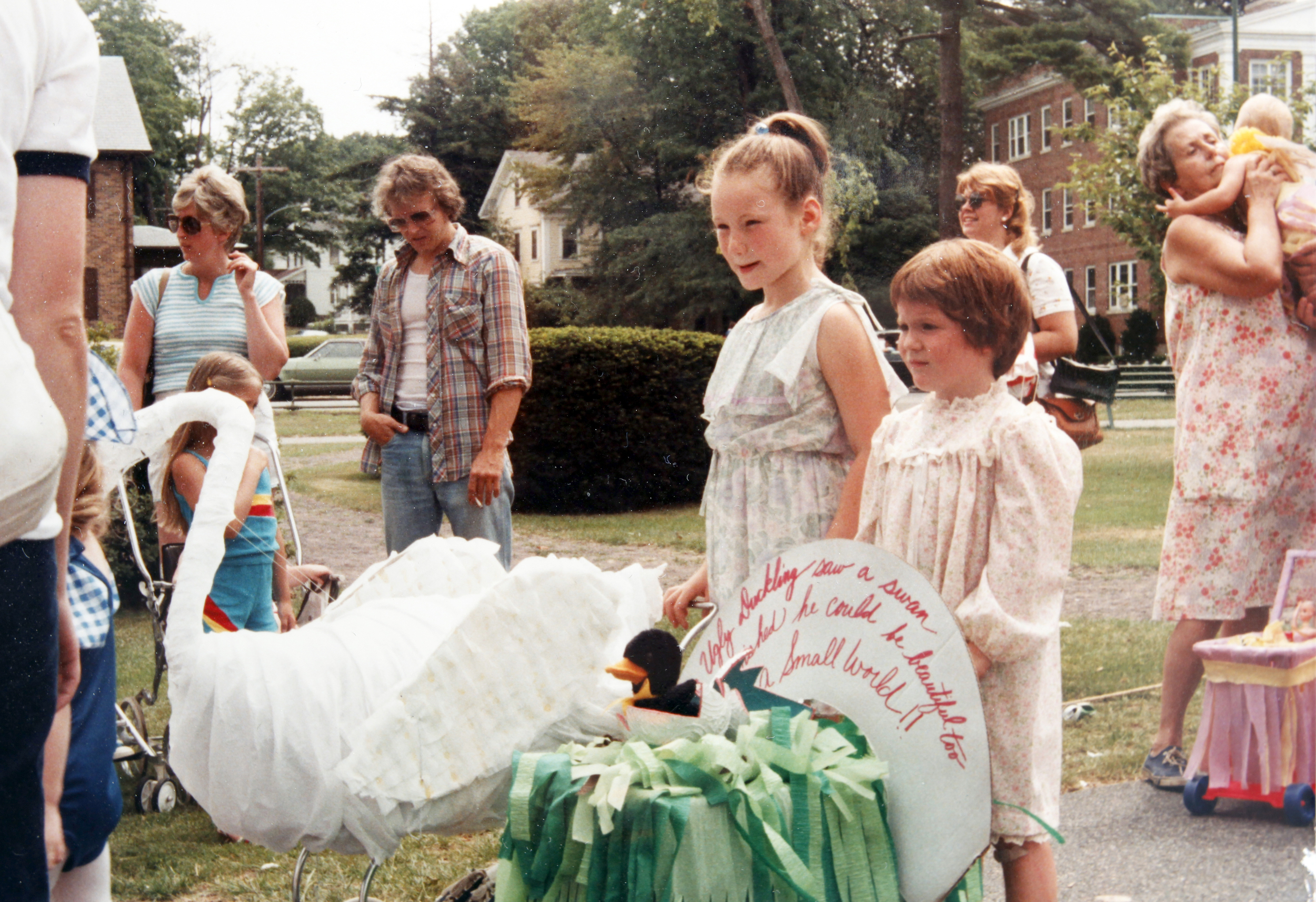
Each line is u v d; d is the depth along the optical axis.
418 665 2.28
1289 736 3.10
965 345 2.17
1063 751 3.78
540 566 2.25
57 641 1.63
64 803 2.13
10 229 1.60
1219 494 3.42
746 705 2.13
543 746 2.28
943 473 2.18
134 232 18.81
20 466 1.39
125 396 2.42
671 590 2.81
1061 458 2.13
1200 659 3.49
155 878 3.13
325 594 4.18
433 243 4.14
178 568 2.32
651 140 31.48
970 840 1.88
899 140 30.34
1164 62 15.98
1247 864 2.85
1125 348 28.97
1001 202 4.01
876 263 28.23
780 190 2.49
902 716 1.98
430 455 4.21
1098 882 2.78
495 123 39.25
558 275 34.31
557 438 10.91
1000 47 28.81
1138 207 15.58
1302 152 3.44
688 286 30.03
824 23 28.88
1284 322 3.43
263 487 3.89
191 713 2.18
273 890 3.05
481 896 2.61
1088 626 5.69
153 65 33.72
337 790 2.17
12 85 1.57
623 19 31.11
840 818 1.89
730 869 1.81
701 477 11.52
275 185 44.62
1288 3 22.41
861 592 2.10
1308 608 3.31
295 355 33.09
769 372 2.48
